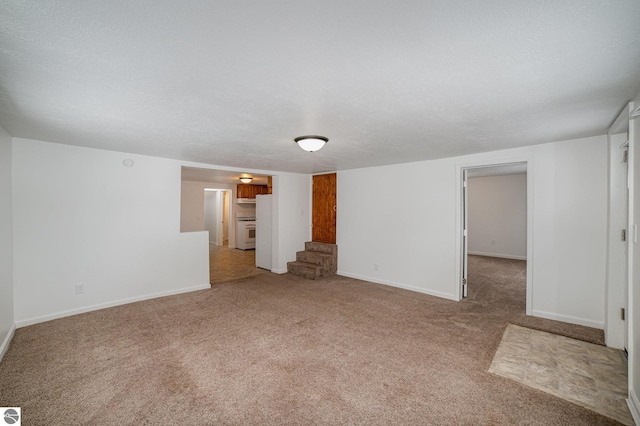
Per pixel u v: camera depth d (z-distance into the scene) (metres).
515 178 7.47
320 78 1.66
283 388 2.12
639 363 1.82
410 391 2.09
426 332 3.10
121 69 1.54
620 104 2.10
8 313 2.88
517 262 7.01
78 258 3.60
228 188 9.59
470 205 8.20
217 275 5.81
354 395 2.04
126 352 2.63
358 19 1.13
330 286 4.99
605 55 1.41
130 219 4.02
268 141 3.21
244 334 3.04
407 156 4.18
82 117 2.38
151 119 2.42
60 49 1.34
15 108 2.16
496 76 1.64
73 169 3.55
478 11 1.08
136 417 1.81
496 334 3.04
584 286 3.22
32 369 2.34
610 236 2.78
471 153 3.95
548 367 2.41
